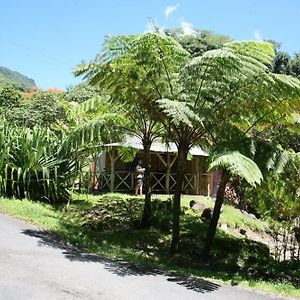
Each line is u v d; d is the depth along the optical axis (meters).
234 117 9.29
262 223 15.55
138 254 9.21
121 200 14.87
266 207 10.57
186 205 15.53
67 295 5.54
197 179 20.50
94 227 11.39
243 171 7.08
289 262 10.16
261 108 9.04
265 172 8.71
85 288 5.93
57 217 11.39
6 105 26.67
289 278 8.74
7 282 5.67
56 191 13.22
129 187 18.83
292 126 9.30
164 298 6.05
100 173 19.05
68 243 8.65
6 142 12.49
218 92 8.65
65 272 6.52
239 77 8.41
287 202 9.97
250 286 7.46
